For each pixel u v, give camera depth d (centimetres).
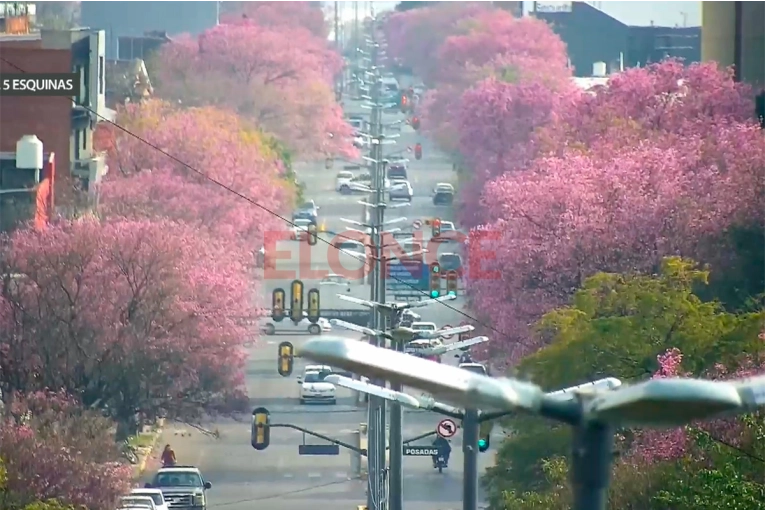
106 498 9088
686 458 7094
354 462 12938
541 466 8712
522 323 13925
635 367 9188
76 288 13125
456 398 1780
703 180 14862
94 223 14200
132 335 12975
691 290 11119
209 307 13662
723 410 1692
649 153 15688
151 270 13462
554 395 1877
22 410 10425
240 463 13125
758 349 8844
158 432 14238
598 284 10106
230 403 13375
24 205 16138
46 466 8875
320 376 15212
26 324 12888
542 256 14175
